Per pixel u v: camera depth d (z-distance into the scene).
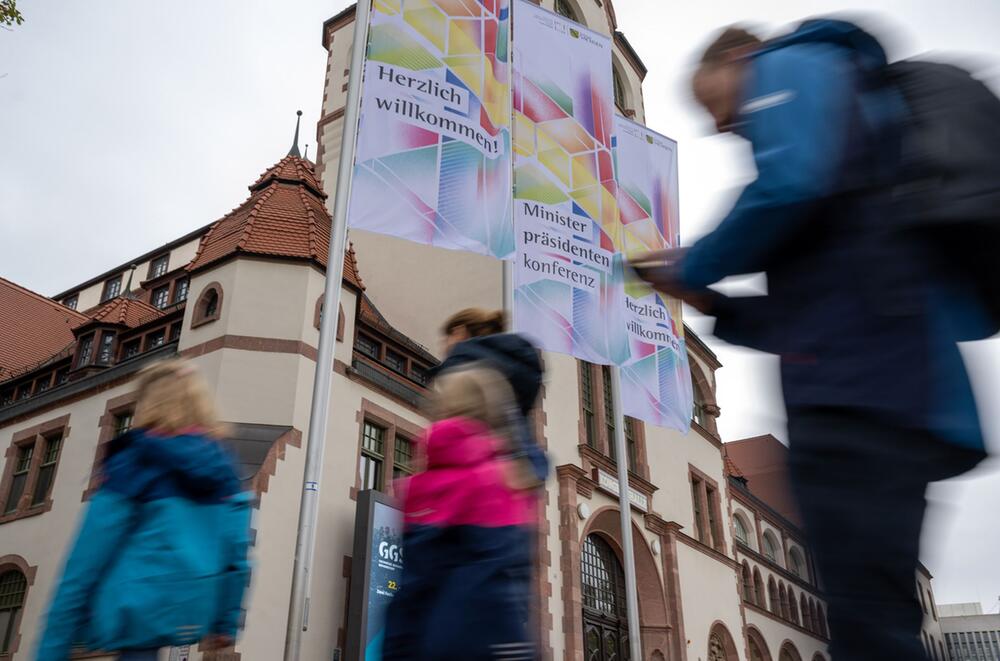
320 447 9.22
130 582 3.04
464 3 12.81
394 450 17.27
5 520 18.28
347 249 18.53
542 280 13.65
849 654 1.25
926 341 1.35
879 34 1.61
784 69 1.62
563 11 30.08
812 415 1.40
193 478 3.29
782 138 1.55
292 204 18.67
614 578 22.75
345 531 15.27
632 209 16.38
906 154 1.46
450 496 2.99
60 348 27.75
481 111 12.35
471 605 2.81
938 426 1.29
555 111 14.75
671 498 26.89
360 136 11.23
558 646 18.36
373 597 14.33
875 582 1.26
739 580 30.06
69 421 18.44
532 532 3.19
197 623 3.14
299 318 16.30
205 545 3.27
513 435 3.27
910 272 1.39
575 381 22.80
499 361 3.67
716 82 1.77
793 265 1.55
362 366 17.20
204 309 16.91
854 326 1.41
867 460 1.31
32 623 16.22
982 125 1.43
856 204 1.48
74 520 16.75
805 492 1.36
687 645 24.17
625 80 33.78
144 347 19.27
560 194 14.31
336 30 30.41
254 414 15.11
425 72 12.03
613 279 14.51
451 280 23.70
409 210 11.16
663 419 15.73
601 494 21.98
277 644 13.27
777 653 31.19
